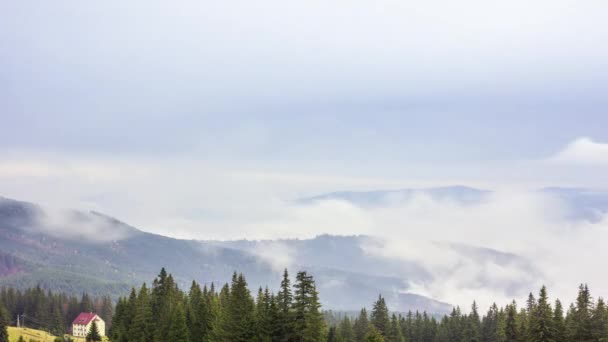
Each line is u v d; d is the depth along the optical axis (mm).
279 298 88000
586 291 97062
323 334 86625
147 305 114062
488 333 141500
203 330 109250
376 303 129375
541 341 95500
